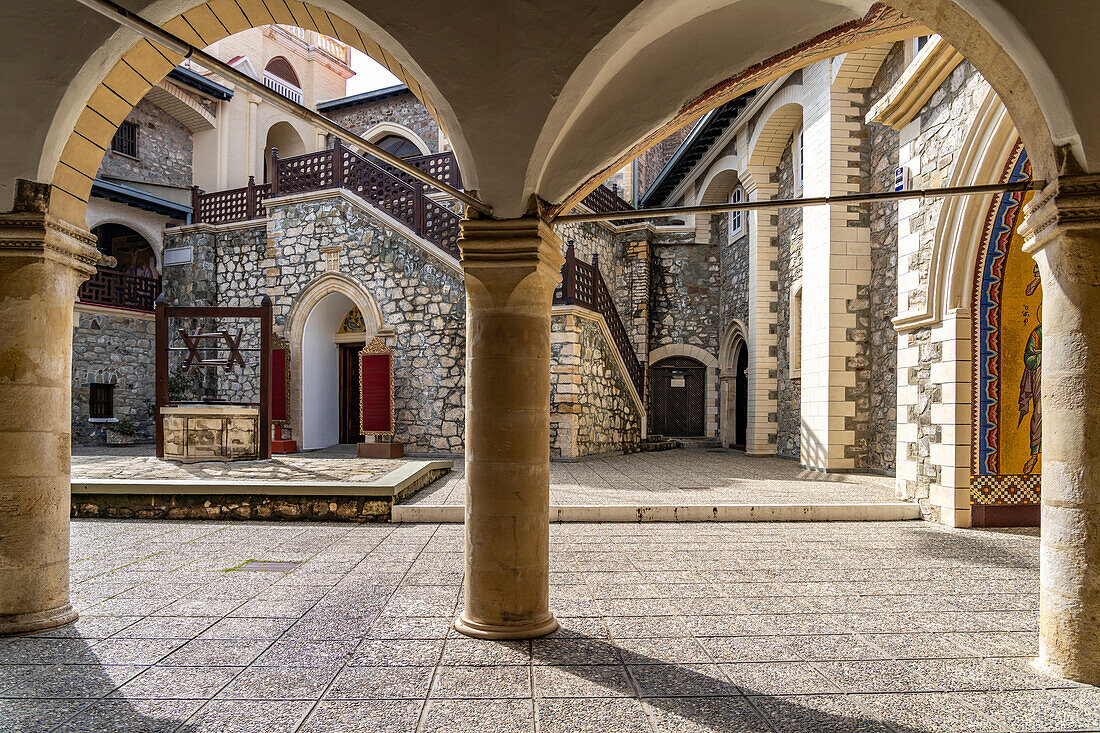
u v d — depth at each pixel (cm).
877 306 1015
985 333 647
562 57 305
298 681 284
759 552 541
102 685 280
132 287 1587
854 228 1037
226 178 1834
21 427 347
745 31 337
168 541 575
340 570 475
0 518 344
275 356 1363
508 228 339
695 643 333
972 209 628
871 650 325
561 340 1167
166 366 1016
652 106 350
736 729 242
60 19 317
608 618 373
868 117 789
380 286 1281
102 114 362
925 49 660
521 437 346
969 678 292
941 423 668
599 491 806
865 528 648
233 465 923
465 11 304
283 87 2014
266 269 1404
